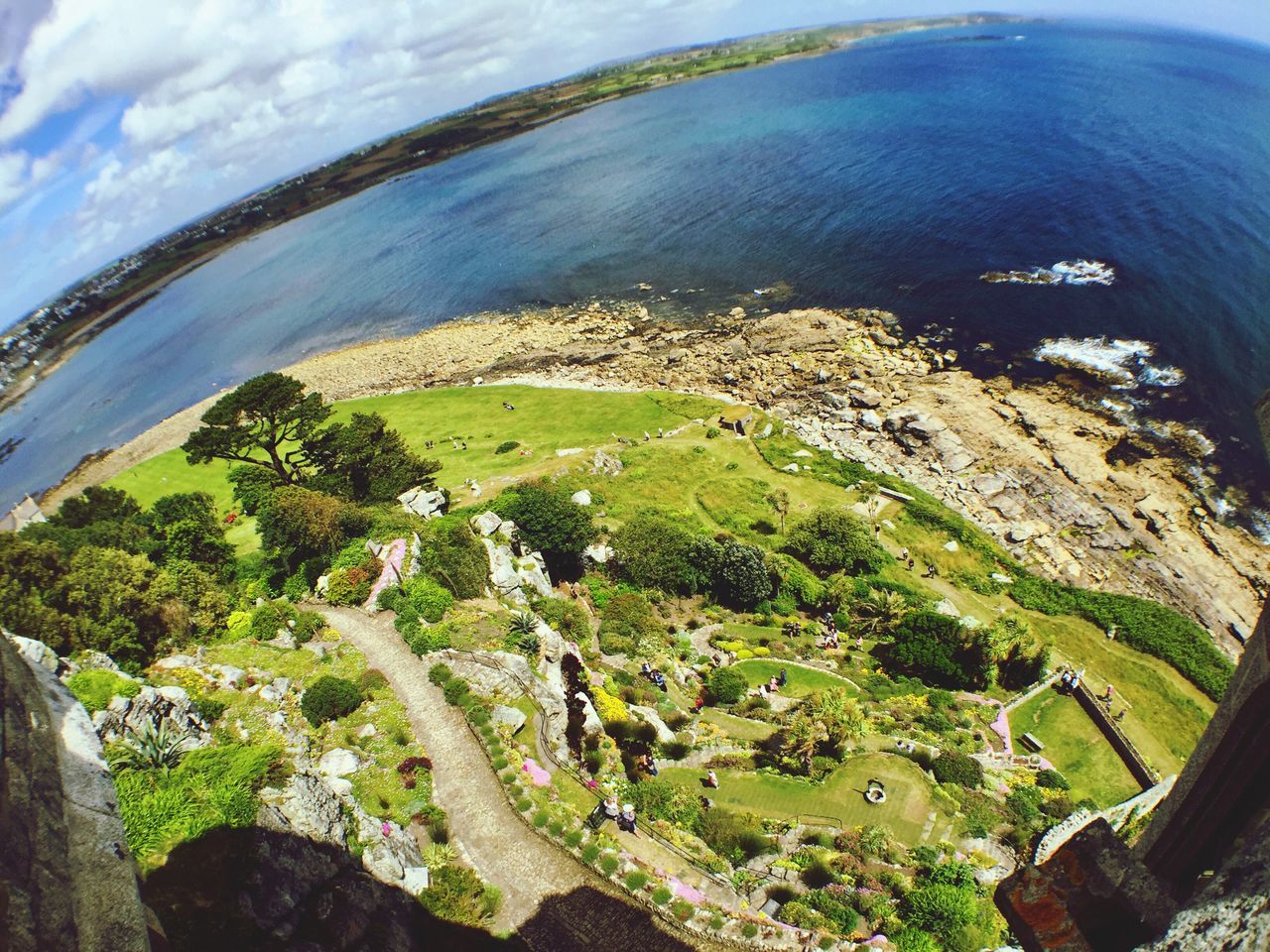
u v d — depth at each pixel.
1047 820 35.25
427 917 24.03
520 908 25.22
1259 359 85.06
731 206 168.38
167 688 26.38
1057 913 6.67
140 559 39.59
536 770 30.52
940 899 26.06
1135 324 95.69
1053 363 91.94
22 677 8.45
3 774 6.86
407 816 28.28
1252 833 5.27
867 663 53.78
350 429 67.12
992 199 144.12
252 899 19.03
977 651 52.50
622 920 24.84
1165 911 6.19
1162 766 49.25
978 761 42.03
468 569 45.28
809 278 125.44
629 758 34.47
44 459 139.25
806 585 62.12
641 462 83.25
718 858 28.77
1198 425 79.19
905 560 69.69
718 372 103.75
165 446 121.56
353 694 33.88
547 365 114.75
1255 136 164.38
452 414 102.81
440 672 35.69
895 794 34.69
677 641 53.06
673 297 129.62
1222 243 112.12
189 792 21.08
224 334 182.12
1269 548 66.94
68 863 7.14
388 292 173.38
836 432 88.25
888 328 105.62
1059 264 114.31
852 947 24.31
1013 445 81.25
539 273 155.12
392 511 57.78
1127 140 170.62
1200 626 62.38
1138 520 71.19
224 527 71.25
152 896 18.44
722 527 72.12
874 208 150.00
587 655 45.81
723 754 37.56
